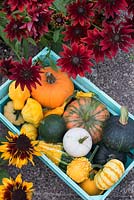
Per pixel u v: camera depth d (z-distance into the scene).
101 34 1.43
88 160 1.53
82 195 1.52
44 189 1.66
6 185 1.41
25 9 1.48
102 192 1.55
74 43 1.43
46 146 1.55
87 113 1.57
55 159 1.54
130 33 1.46
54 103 1.60
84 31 1.50
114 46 1.44
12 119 1.62
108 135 1.51
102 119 1.57
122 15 1.88
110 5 1.44
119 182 1.61
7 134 1.72
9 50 1.83
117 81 1.82
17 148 1.43
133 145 1.53
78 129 1.52
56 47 1.74
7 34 1.47
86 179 1.52
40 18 1.43
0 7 1.58
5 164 1.67
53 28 1.66
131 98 1.80
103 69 1.83
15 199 1.39
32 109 1.56
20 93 1.56
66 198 1.65
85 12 1.47
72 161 1.52
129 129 1.51
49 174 1.67
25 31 1.47
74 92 1.63
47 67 1.64
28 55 1.82
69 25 1.56
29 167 1.68
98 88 1.69
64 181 1.60
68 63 1.44
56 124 1.54
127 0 1.49
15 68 1.42
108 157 1.54
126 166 1.61
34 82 1.43
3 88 1.63
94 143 1.59
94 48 1.46
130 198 1.66
